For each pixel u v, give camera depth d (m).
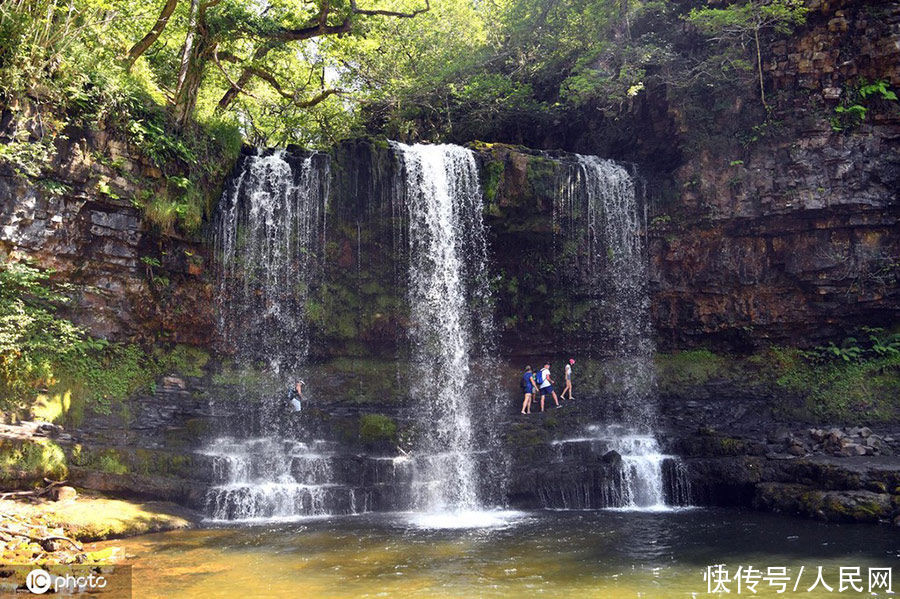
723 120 21.31
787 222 20.38
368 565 10.67
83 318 17.17
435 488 16.45
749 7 19.86
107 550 11.37
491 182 20.53
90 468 14.54
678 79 22.02
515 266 22.22
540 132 26.52
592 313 22.47
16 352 15.19
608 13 24.33
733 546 12.02
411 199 20.92
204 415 18.31
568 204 21.28
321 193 20.70
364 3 26.00
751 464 16.52
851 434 17.30
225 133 20.03
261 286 20.31
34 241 15.96
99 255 17.38
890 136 19.41
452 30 29.34
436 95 27.12
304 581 9.72
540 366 22.98
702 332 21.77
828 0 19.86
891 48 19.20
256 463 16.22
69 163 16.44
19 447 13.70
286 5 20.94
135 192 17.78
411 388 21.22
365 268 21.25
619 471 16.92
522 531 13.48
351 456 16.98
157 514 13.77
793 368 20.52
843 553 11.41
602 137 24.52
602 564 10.75
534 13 26.86
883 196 19.31
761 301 21.00
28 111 15.67
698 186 21.42
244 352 20.19
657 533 13.22
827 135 19.86
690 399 20.92
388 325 21.45
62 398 15.94
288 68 26.17
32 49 15.34
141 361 18.39
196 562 10.84
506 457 17.62
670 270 21.94
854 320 20.20
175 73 23.36
